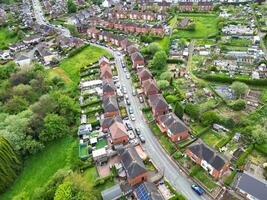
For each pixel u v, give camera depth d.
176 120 114.19
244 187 89.06
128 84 156.62
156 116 127.00
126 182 97.25
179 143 111.88
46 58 192.50
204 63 171.62
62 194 82.25
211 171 96.81
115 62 183.00
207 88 146.25
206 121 118.44
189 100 137.62
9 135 111.31
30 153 114.31
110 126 117.56
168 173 101.06
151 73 162.00
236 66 164.88
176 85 150.00
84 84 155.88
